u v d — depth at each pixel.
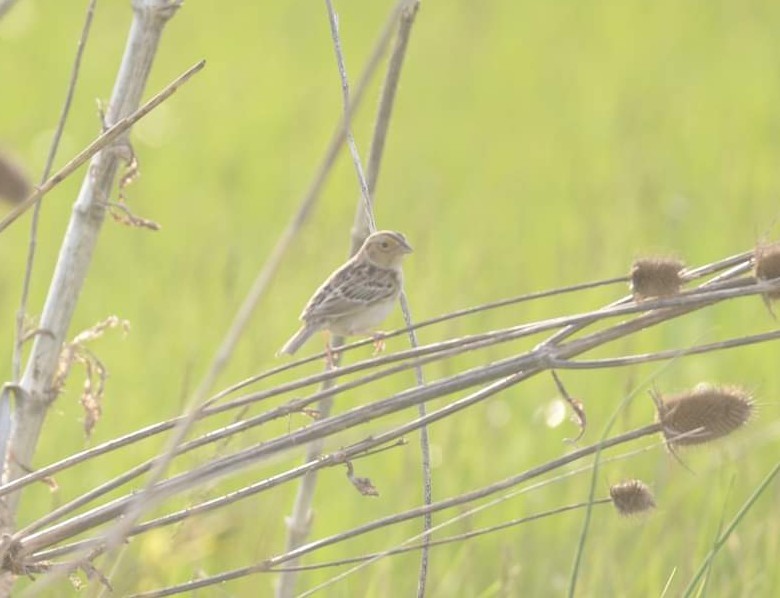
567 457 6.76
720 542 7.24
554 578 10.73
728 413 6.75
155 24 7.90
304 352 14.39
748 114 27.17
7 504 7.82
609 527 10.93
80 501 6.76
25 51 30.06
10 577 7.18
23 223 19.42
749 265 6.91
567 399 6.73
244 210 20.78
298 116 26.41
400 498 11.62
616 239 18.44
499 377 6.65
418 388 6.63
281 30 34.59
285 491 11.55
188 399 12.03
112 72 28.73
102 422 12.92
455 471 12.07
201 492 7.55
